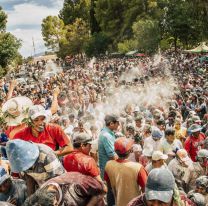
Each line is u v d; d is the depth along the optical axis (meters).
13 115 4.85
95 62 63.03
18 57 50.72
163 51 62.19
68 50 93.56
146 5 73.50
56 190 2.69
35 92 24.25
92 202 2.84
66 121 10.34
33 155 3.38
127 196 4.88
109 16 82.38
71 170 4.48
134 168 4.89
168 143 7.12
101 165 5.86
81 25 95.75
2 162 5.61
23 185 3.60
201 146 7.72
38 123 4.55
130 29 76.19
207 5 45.69
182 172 6.45
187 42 61.25
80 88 20.94
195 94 15.34
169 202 2.95
